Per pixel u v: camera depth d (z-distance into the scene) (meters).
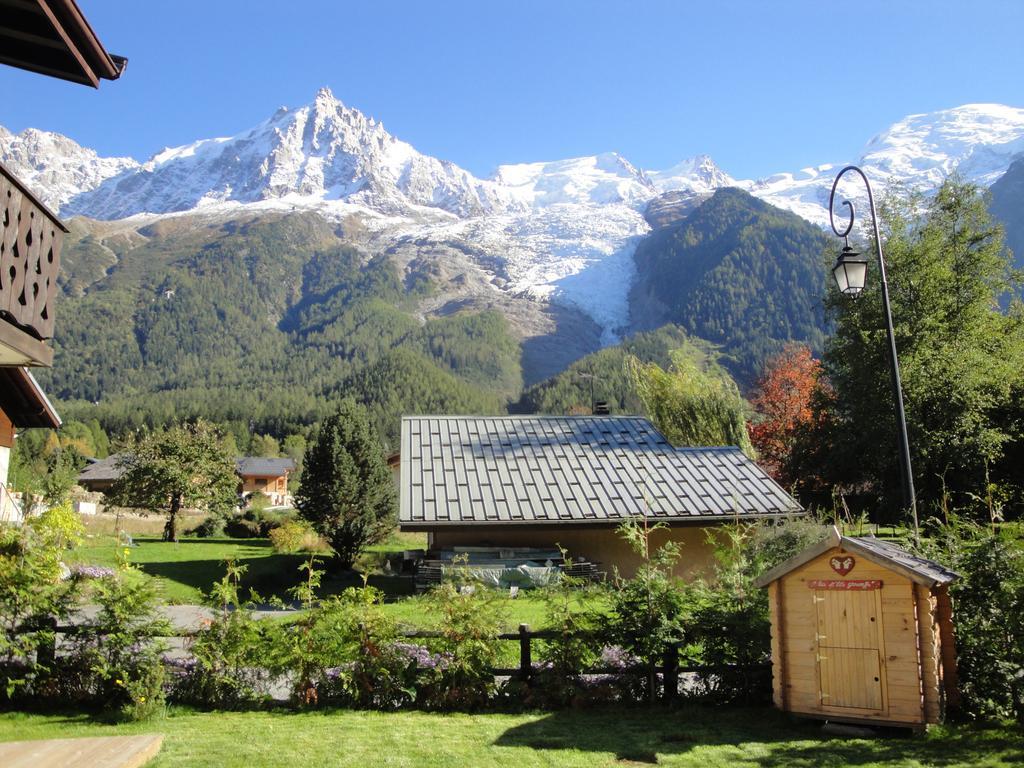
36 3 5.93
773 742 7.64
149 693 8.88
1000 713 8.45
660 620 9.38
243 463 87.31
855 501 34.25
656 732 8.05
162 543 37.88
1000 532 9.23
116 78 6.97
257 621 9.78
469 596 9.75
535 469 23.28
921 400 29.09
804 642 8.42
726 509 21.44
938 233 30.58
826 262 33.00
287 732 7.99
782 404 47.12
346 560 27.64
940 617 8.38
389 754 7.20
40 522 10.45
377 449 29.44
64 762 5.96
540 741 7.69
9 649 8.88
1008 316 32.16
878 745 7.43
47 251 7.40
